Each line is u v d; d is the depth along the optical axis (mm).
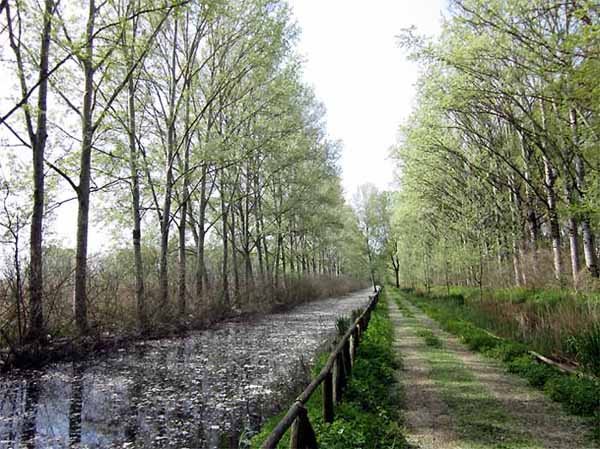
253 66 21406
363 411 6809
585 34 7953
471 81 13500
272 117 24922
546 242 24922
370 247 74375
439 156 21969
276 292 35281
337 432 5379
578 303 10773
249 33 21250
